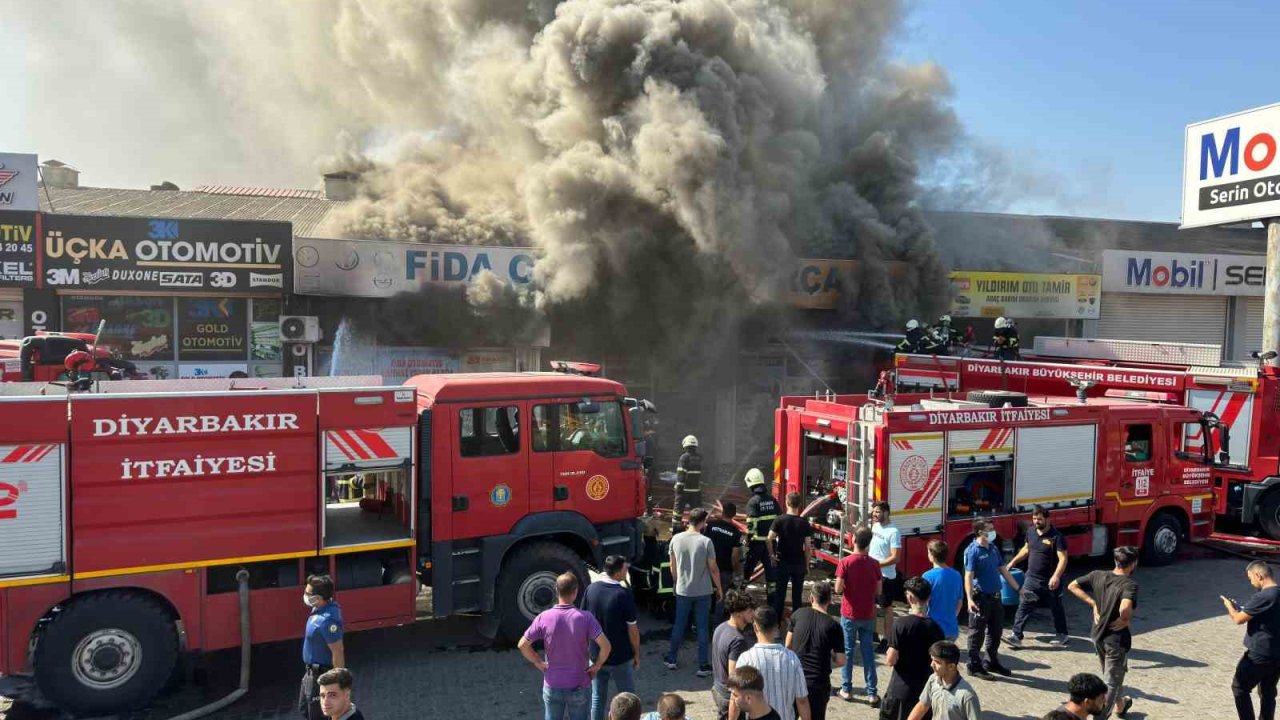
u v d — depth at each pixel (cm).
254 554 707
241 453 702
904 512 917
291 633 725
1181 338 2550
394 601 765
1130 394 1279
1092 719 550
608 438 855
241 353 1569
